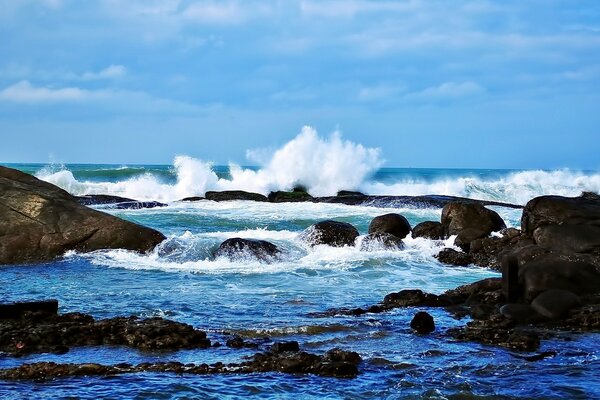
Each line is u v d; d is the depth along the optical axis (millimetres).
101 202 38875
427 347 12203
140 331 12086
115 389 9742
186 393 9641
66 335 11992
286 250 22000
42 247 21672
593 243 18609
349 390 9938
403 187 49219
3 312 13039
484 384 10281
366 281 18734
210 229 28844
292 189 48281
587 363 11367
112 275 18984
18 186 23234
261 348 11891
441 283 18641
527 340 12305
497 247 22266
